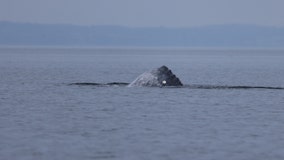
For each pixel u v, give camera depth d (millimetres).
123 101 140750
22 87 179500
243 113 123000
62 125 105125
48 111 123375
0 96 151625
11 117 114125
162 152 84125
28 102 138625
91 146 87438
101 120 111500
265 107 132750
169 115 119000
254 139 93500
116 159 79938
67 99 144750
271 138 94375
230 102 140875
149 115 118812
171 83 171250
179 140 92250
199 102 140250
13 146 86938
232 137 95000
